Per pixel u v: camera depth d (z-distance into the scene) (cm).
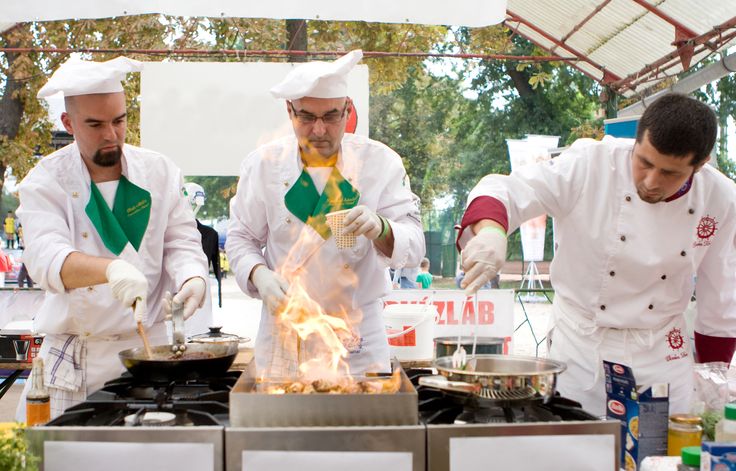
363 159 259
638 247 232
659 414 171
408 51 933
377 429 144
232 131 426
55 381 239
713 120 196
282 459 143
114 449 144
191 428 144
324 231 255
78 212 241
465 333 473
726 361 251
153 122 423
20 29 947
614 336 244
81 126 222
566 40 698
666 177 203
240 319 1167
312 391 164
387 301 467
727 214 234
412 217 265
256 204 260
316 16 334
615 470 147
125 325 241
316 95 225
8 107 978
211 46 893
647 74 666
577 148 244
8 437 137
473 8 338
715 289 245
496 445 145
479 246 192
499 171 2033
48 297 244
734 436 153
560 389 251
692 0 527
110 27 913
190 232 260
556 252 253
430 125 1995
